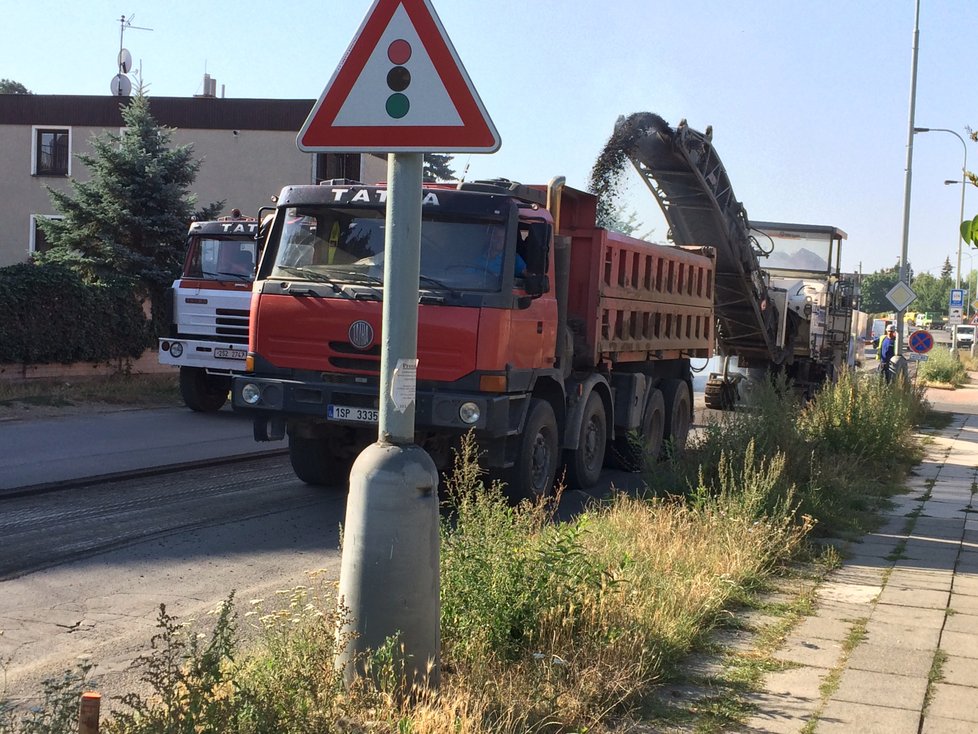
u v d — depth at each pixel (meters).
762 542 7.54
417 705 4.13
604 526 6.91
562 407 10.31
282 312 9.16
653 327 12.88
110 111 35.06
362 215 9.30
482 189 9.24
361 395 8.91
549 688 4.53
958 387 34.78
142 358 21.52
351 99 4.27
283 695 3.82
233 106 33.72
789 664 5.27
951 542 8.59
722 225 16.31
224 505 9.45
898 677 5.10
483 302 8.65
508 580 5.15
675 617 5.61
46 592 6.48
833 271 22.61
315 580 6.91
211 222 16.86
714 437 10.26
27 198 35.59
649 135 14.76
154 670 4.34
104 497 9.63
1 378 17.94
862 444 12.98
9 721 3.91
